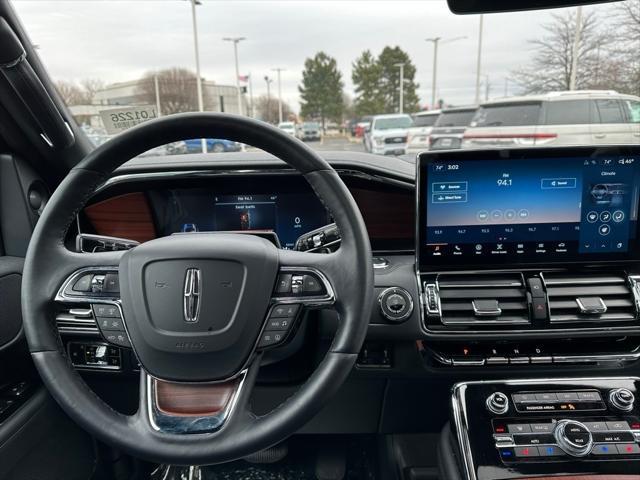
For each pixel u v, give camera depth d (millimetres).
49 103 1266
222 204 1675
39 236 841
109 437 784
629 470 1077
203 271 833
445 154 1235
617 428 1131
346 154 1688
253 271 836
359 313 836
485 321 1278
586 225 1268
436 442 1559
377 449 1699
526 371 1341
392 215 1654
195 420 792
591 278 1285
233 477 1666
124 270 848
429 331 1289
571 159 1228
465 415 1182
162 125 826
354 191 1646
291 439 1779
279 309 849
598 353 1318
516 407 1182
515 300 1282
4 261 1281
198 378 817
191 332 817
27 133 1303
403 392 1454
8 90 1193
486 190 1259
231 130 835
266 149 853
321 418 1518
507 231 1279
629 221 1258
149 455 771
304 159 840
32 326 825
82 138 1479
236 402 816
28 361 1326
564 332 1271
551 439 1127
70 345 1266
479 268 1306
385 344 1370
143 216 1700
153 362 822
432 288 1294
